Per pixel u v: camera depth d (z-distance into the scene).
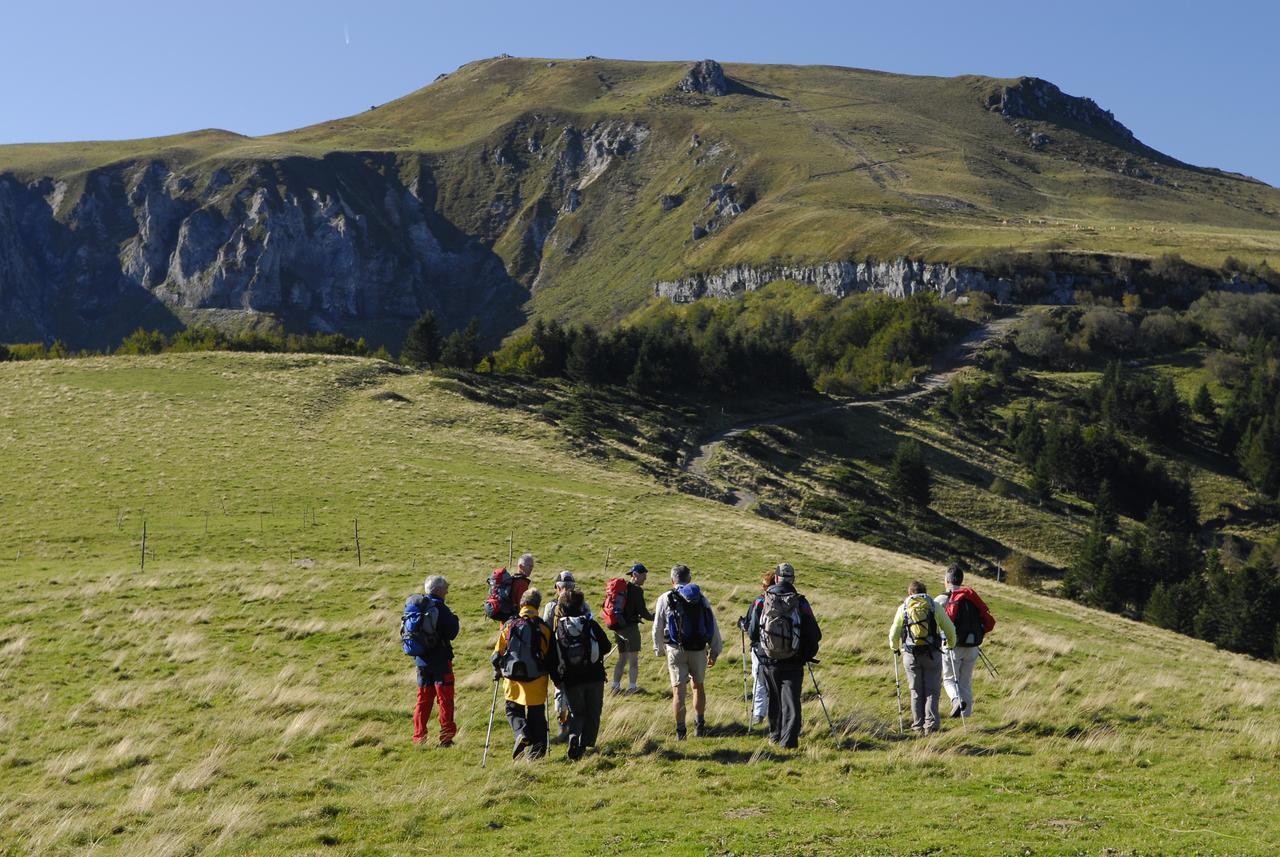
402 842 9.91
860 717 14.80
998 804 10.41
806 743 13.45
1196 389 161.25
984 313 196.00
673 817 10.24
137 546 45.66
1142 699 16.58
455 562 43.56
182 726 15.58
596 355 130.50
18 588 30.67
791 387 144.50
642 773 12.00
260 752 13.91
